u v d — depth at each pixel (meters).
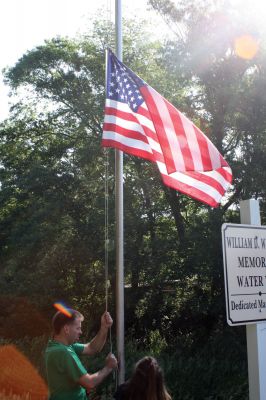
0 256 23.98
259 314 5.95
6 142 24.67
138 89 6.72
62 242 20.16
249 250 6.01
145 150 6.66
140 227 18.53
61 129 23.42
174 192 18.97
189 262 16.98
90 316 20.88
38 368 10.34
